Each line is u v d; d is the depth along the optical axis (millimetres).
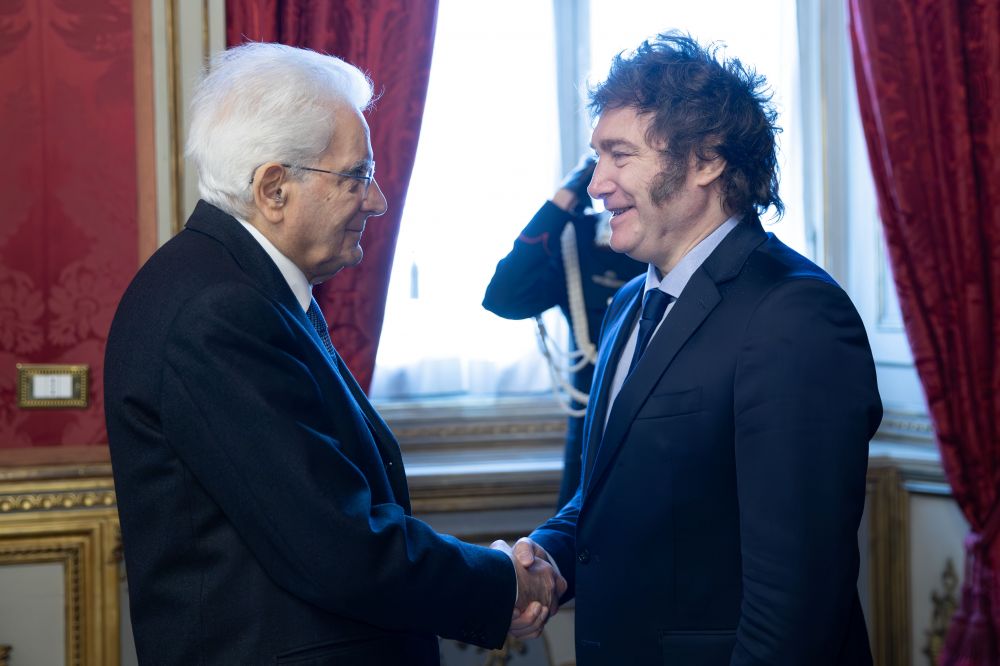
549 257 2537
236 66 1441
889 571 3062
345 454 1411
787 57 3211
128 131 2596
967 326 2752
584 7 3123
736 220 1518
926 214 2762
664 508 1428
